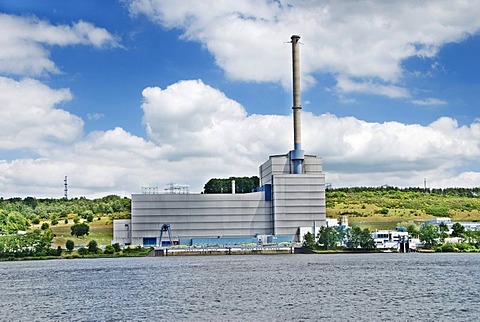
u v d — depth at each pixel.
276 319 120.38
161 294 163.75
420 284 180.88
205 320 120.50
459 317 120.19
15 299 160.75
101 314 130.00
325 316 122.94
